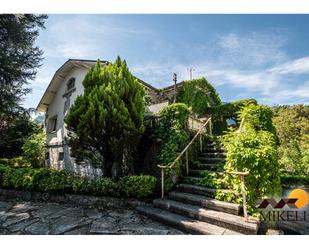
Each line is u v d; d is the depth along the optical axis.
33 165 12.22
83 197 6.60
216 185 5.50
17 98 11.63
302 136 17.88
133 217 5.24
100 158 7.20
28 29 11.76
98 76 7.19
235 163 4.98
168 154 6.63
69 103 11.94
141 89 7.64
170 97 13.88
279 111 22.61
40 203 6.77
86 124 6.32
